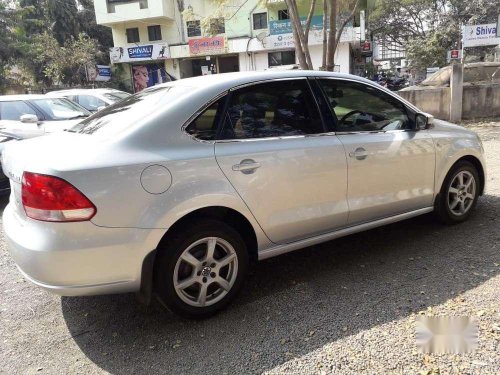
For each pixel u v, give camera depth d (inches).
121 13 1285.7
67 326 120.9
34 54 1240.2
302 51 502.9
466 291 123.2
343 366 95.8
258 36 1187.3
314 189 131.1
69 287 101.0
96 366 102.3
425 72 1381.6
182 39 1320.1
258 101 126.8
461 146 168.4
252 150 120.3
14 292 143.0
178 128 113.3
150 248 106.0
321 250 160.7
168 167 108.0
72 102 335.6
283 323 114.7
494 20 1387.8
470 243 156.3
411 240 163.3
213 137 117.4
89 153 104.2
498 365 92.7
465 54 1360.7
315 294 128.8
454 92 495.5
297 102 133.6
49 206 98.4
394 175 149.3
